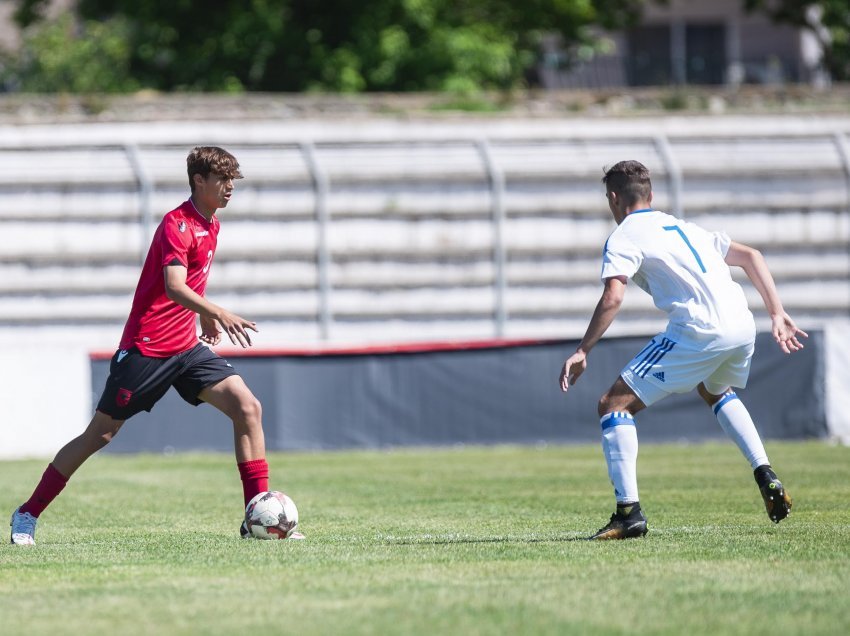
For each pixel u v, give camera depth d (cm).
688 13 13688
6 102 8531
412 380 5966
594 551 2077
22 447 5766
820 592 1661
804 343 5956
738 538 2234
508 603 1596
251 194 7181
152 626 1484
